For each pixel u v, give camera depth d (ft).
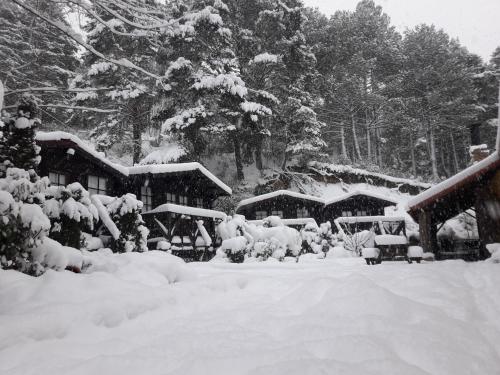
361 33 151.43
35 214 15.53
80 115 78.95
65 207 20.97
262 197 86.17
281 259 44.37
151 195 55.77
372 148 168.96
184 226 57.72
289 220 72.84
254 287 16.70
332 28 145.18
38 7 28.45
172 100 88.99
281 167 121.49
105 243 33.94
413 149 164.14
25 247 15.07
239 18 113.91
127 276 17.37
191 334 9.53
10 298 12.04
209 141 101.96
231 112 95.14
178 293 14.69
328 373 6.65
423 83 143.54
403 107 142.31
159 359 7.75
